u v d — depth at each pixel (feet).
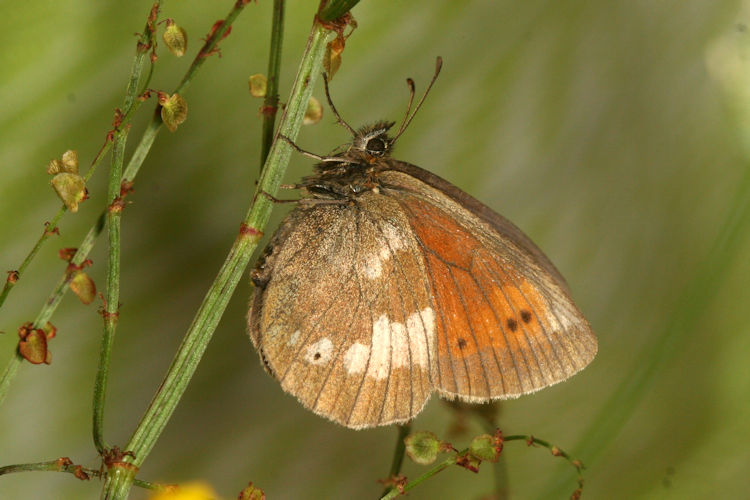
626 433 1.05
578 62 1.05
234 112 0.99
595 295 1.07
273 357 0.93
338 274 0.93
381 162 0.94
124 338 0.99
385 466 1.03
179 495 0.88
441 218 0.93
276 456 1.02
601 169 1.06
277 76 0.90
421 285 0.93
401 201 0.93
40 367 0.98
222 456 1.01
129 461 0.88
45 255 0.97
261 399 1.02
